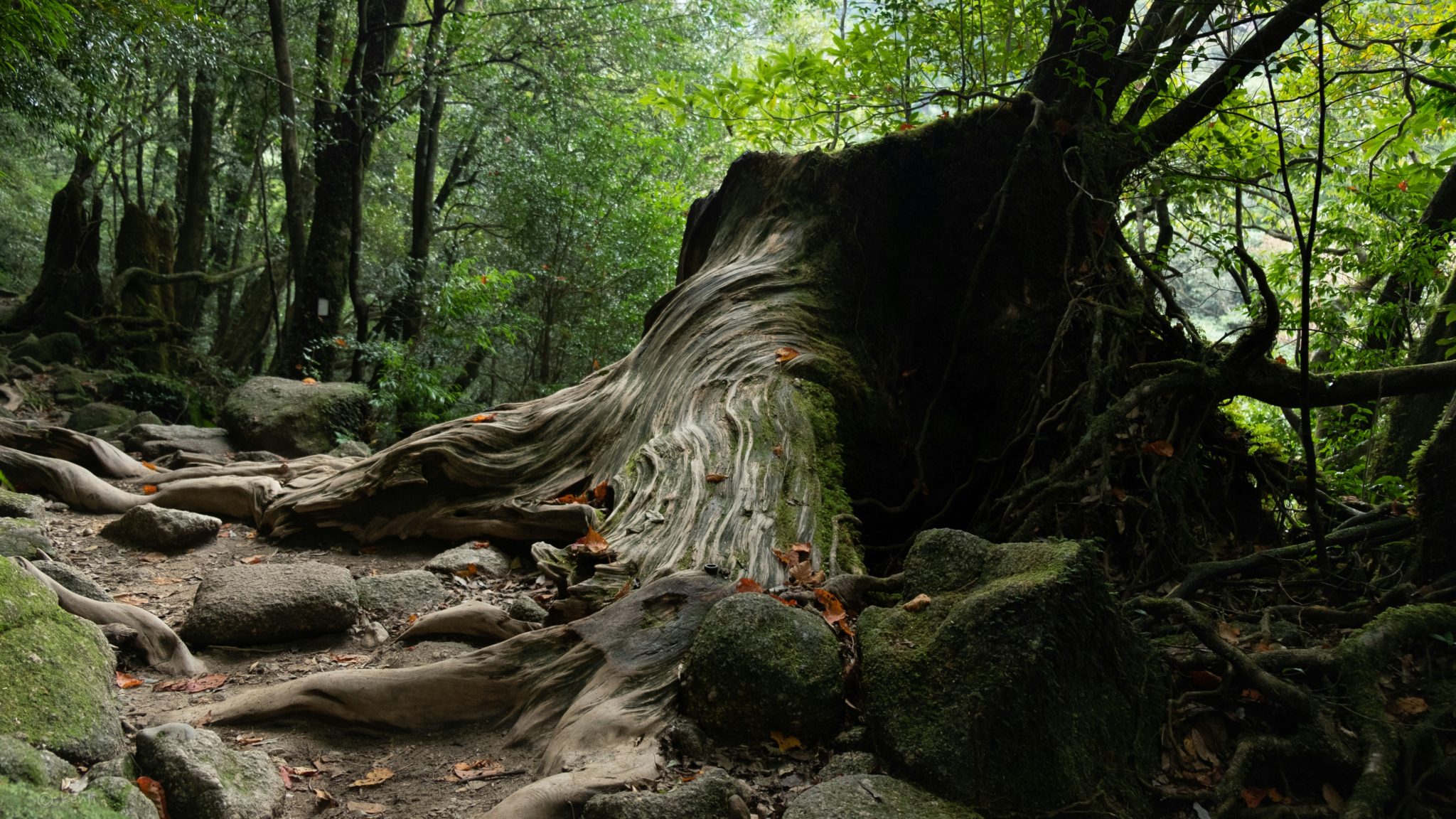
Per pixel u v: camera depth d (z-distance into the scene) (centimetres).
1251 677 333
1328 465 745
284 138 1168
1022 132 621
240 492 634
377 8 1231
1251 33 596
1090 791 302
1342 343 833
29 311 1298
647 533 464
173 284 1498
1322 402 505
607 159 1311
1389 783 295
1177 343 567
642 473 517
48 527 577
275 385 939
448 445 605
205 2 1204
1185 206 707
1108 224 591
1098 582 328
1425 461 415
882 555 571
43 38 725
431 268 1277
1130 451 508
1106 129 602
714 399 548
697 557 432
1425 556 412
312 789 326
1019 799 296
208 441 858
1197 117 605
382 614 471
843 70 734
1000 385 593
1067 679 313
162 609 475
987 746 298
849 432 571
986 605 317
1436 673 354
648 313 697
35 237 2261
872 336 628
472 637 439
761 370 558
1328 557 464
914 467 599
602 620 391
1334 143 782
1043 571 325
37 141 1362
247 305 1919
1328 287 782
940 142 639
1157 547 477
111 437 877
